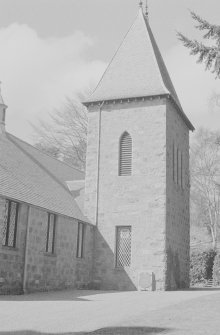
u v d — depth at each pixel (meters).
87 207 32.19
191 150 57.81
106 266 30.89
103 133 33.09
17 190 24.61
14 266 23.05
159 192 30.59
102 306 18.16
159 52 36.50
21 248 23.72
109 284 30.52
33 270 24.50
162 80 32.94
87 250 30.84
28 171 29.81
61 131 54.12
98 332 11.20
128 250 30.88
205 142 56.78
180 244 33.31
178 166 34.25
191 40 15.84
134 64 34.44
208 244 58.28
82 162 53.34
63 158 53.62
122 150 32.47
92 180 32.56
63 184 34.56
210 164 57.31
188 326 11.88
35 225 24.95
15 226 23.66
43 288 25.39
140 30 35.97
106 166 32.44
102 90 34.03
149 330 11.31
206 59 15.73
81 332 11.88
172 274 30.77
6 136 32.22
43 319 14.16
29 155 33.22
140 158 31.61
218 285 41.22
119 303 19.45
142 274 29.62
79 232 30.39
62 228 27.75
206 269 43.09
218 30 15.67
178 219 33.25
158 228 30.09
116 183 31.86
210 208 57.81
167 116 31.95
